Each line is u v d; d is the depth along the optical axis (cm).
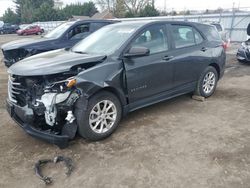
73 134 358
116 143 379
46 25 4778
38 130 356
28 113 354
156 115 480
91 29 893
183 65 497
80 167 325
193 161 328
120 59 400
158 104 540
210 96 591
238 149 352
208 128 421
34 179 305
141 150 358
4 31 4275
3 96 630
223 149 353
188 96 592
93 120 376
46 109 343
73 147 371
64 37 838
